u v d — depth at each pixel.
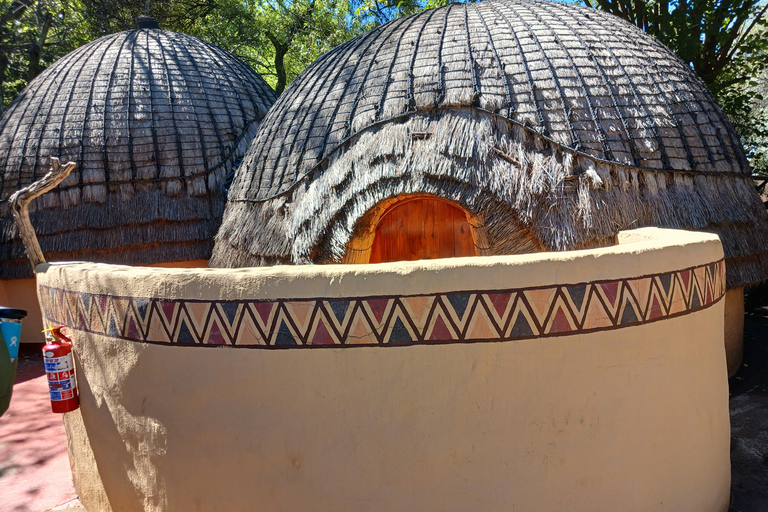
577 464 2.63
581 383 2.61
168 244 7.86
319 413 2.62
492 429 2.56
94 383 3.29
